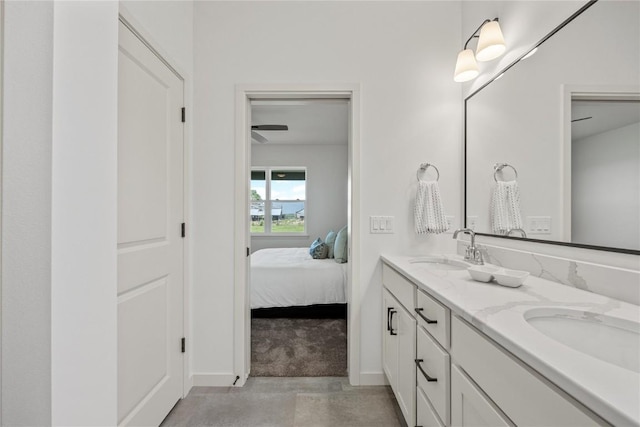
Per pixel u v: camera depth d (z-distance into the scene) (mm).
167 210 1602
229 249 1903
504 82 1529
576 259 1091
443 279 1216
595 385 454
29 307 670
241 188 1905
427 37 1945
